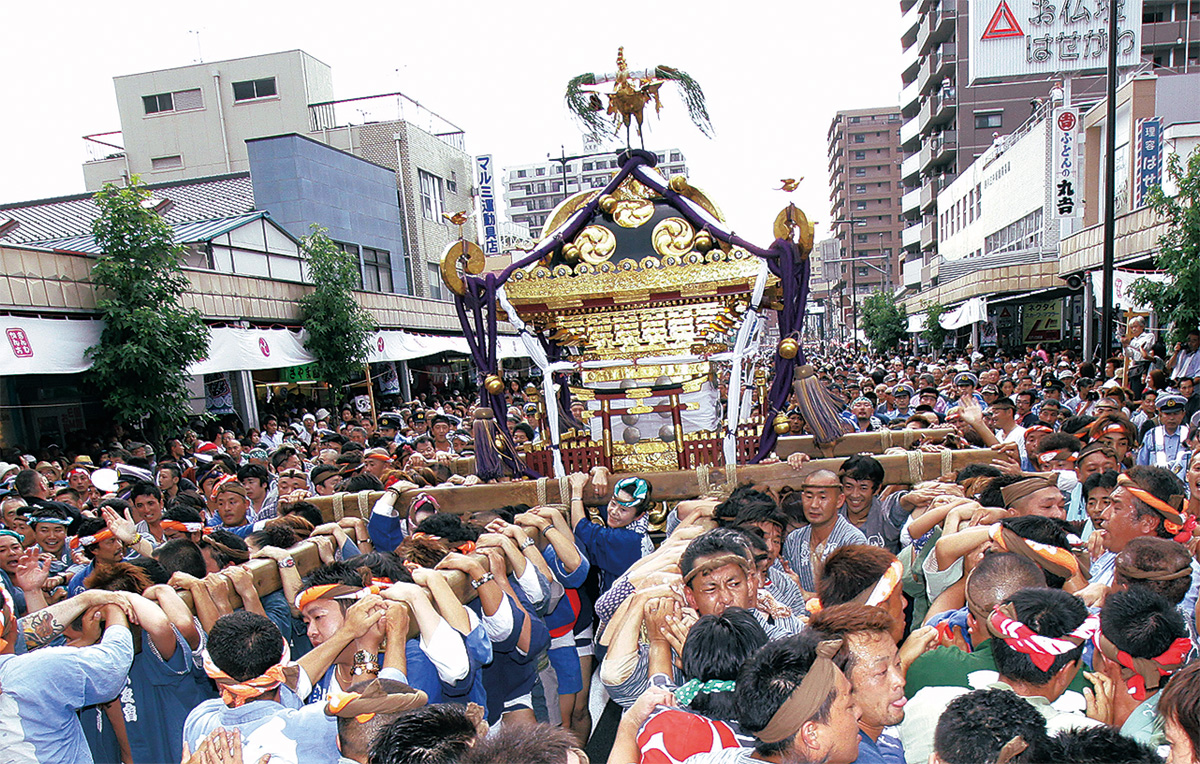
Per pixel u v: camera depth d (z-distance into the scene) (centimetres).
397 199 2567
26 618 296
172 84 2898
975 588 280
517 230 4359
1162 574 285
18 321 916
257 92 2884
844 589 303
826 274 8562
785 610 316
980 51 3897
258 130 2877
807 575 430
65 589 439
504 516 421
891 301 4141
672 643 274
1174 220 1112
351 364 1584
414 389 2383
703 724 216
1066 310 2483
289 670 263
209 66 2869
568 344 504
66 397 1141
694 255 470
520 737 191
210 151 2905
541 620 378
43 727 265
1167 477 372
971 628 293
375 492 480
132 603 304
